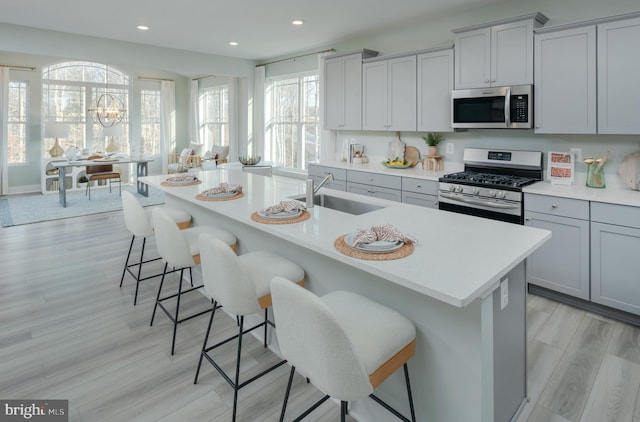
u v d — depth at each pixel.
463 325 1.50
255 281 1.97
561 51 3.13
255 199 2.77
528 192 3.15
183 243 2.37
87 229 5.22
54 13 4.39
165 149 9.52
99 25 4.86
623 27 2.82
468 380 1.52
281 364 2.10
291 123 6.93
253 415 1.92
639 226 2.61
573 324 2.77
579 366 2.28
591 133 3.04
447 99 4.00
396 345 1.49
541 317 2.87
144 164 7.58
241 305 1.81
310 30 4.98
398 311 1.75
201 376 2.22
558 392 2.06
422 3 3.91
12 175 7.64
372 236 1.71
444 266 1.49
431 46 4.51
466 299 1.23
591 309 2.94
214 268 1.85
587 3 3.30
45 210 6.26
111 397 2.04
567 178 3.33
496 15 3.91
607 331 2.66
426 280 1.36
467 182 3.56
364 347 1.43
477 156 4.06
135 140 9.11
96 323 2.79
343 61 5.04
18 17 4.55
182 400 2.03
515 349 1.79
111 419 1.89
